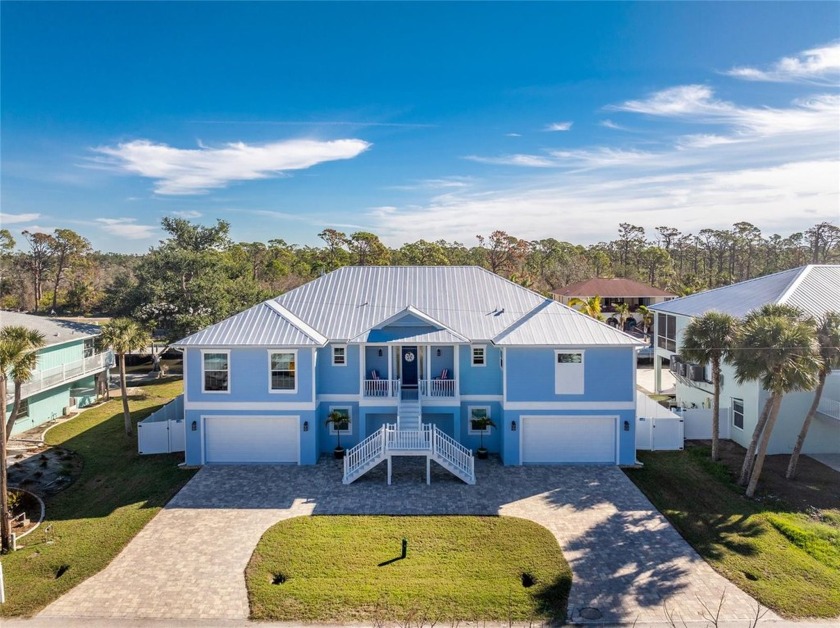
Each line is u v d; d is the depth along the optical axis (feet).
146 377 159.02
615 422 88.38
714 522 68.74
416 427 86.12
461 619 50.93
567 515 70.85
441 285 104.37
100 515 72.23
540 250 373.40
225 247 255.09
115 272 352.49
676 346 122.31
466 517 70.44
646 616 51.06
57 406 118.01
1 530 63.57
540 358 87.81
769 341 70.13
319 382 92.38
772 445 91.91
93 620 50.85
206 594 54.60
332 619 50.93
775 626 49.57
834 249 330.95
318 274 270.05
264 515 71.36
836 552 61.26
